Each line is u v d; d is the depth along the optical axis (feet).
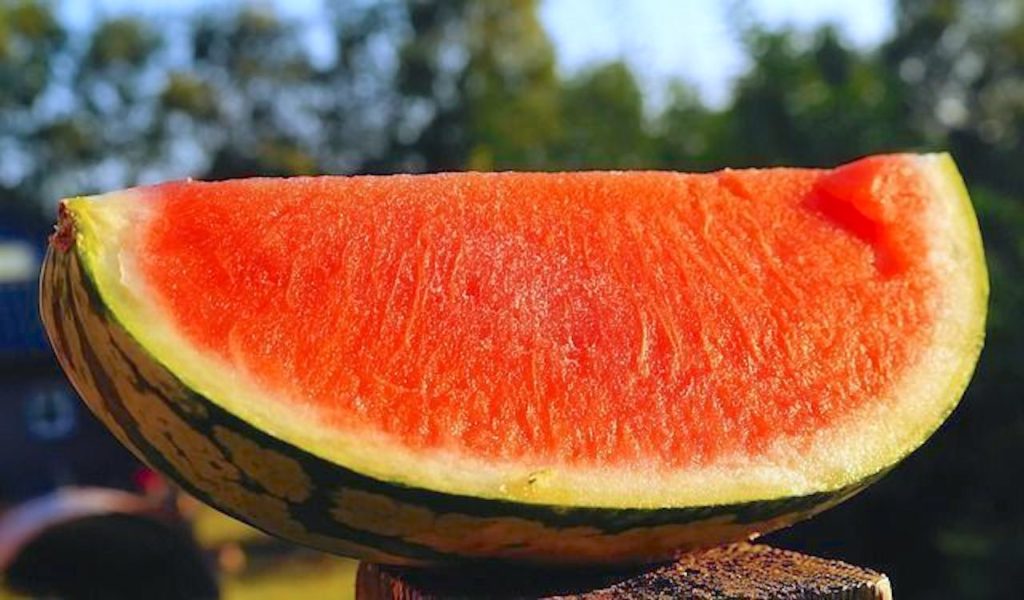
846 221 1.64
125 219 1.34
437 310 1.42
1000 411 4.58
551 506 1.27
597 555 1.34
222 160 23.25
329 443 1.26
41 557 5.15
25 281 7.84
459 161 19.49
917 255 1.59
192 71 23.09
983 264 1.60
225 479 1.29
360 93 22.40
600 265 1.51
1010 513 4.68
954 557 4.62
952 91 12.96
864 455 1.39
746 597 1.35
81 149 23.66
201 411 1.25
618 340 1.44
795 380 1.44
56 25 22.94
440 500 1.26
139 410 1.28
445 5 20.45
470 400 1.35
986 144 7.20
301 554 8.83
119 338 1.26
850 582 1.39
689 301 1.49
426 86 21.01
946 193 1.65
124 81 23.58
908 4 12.87
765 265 1.56
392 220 1.48
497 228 1.51
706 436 1.38
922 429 1.43
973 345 1.51
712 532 1.34
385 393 1.32
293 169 22.31
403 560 1.35
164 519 5.20
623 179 1.62
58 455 7.29
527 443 1.33
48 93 23.45
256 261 1.38
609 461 1.33
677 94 6.70
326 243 1.43
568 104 10.71
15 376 7.28
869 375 1.46
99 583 5.22
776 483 1.35
